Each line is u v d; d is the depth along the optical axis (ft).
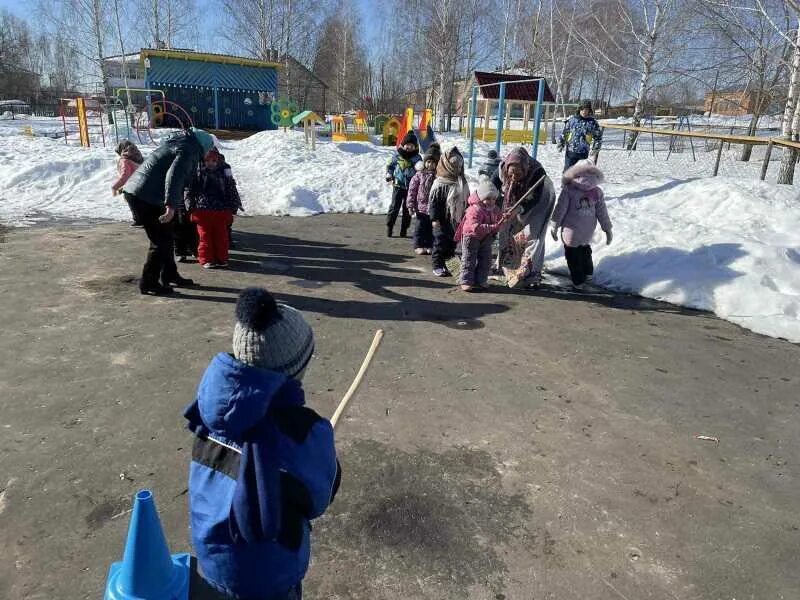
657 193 33.76
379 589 8.25
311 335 5.55
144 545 5.92
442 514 9.82
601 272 24.17
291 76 131.34
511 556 8.96
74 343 15.99
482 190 21.44
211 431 5.32
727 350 17.16
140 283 20.04
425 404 13.38
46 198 36.78
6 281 21.11
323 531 9.35
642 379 15.10
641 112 73.67
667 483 10.86
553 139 86.84
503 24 125.59
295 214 36.68
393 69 165.48
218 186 22.99
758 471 11.35
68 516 9.46
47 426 11.96
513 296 21.63
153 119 81.71
